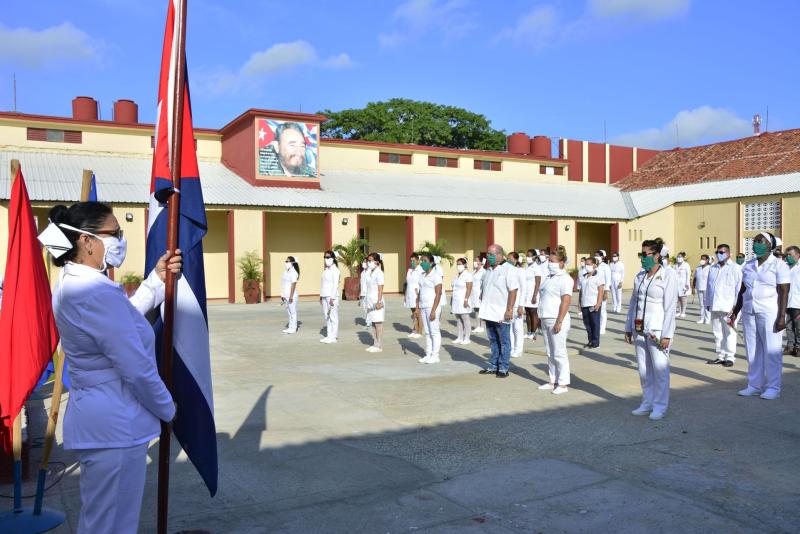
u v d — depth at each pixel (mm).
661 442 6418
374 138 45562
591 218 33938
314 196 27516
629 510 4668
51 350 4863
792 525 4402
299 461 5863
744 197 32250
